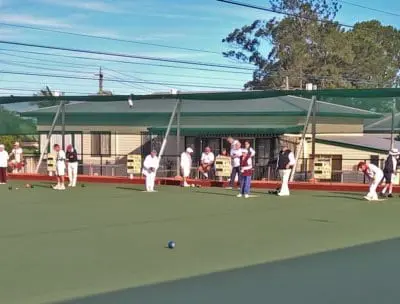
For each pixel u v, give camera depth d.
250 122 32.31
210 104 34.38
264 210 17.28
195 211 17.02
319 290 8.00
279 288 8.12
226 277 8.82
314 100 24.95
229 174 25.67
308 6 62.28
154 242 11.90
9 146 38.28
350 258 10.29
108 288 8.16
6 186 26.02
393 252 10.87
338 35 63.00
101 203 19.16
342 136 34.88
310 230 13.53
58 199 20.45
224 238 12.40
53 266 9.61
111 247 11.33
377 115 32.59
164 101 36.34
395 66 76.25
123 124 34.72
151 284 8.39
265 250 11.06
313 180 24.53
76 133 35.78
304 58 61.41
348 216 16.02
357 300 7.49
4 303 7.40
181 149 34.59
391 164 21.00
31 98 31.81
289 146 32.25
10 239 12.20
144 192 23.06
